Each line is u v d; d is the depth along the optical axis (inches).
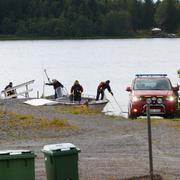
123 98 4065.0
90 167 1242.6
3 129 1776.6
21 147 1524.4
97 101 2815.0
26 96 3292.3
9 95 3196.4
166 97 2225.6
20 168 844.6
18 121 1900.8
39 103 2687.0
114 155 1393.9
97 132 1786.4
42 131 1780.3
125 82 5669.3
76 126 1881.2
